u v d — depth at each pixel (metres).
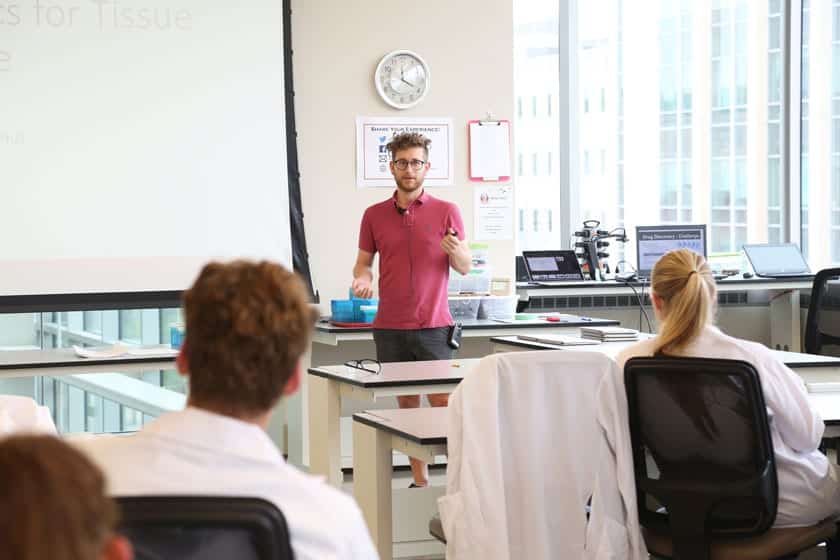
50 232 5.40
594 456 2.84
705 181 7.56
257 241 5.76
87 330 6.19
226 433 1.34
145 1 5.56
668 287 2.96
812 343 5.45
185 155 5.63
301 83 6.01
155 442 1.33
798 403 2.88
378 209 5.04
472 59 6.27
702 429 2.81
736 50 7.55
